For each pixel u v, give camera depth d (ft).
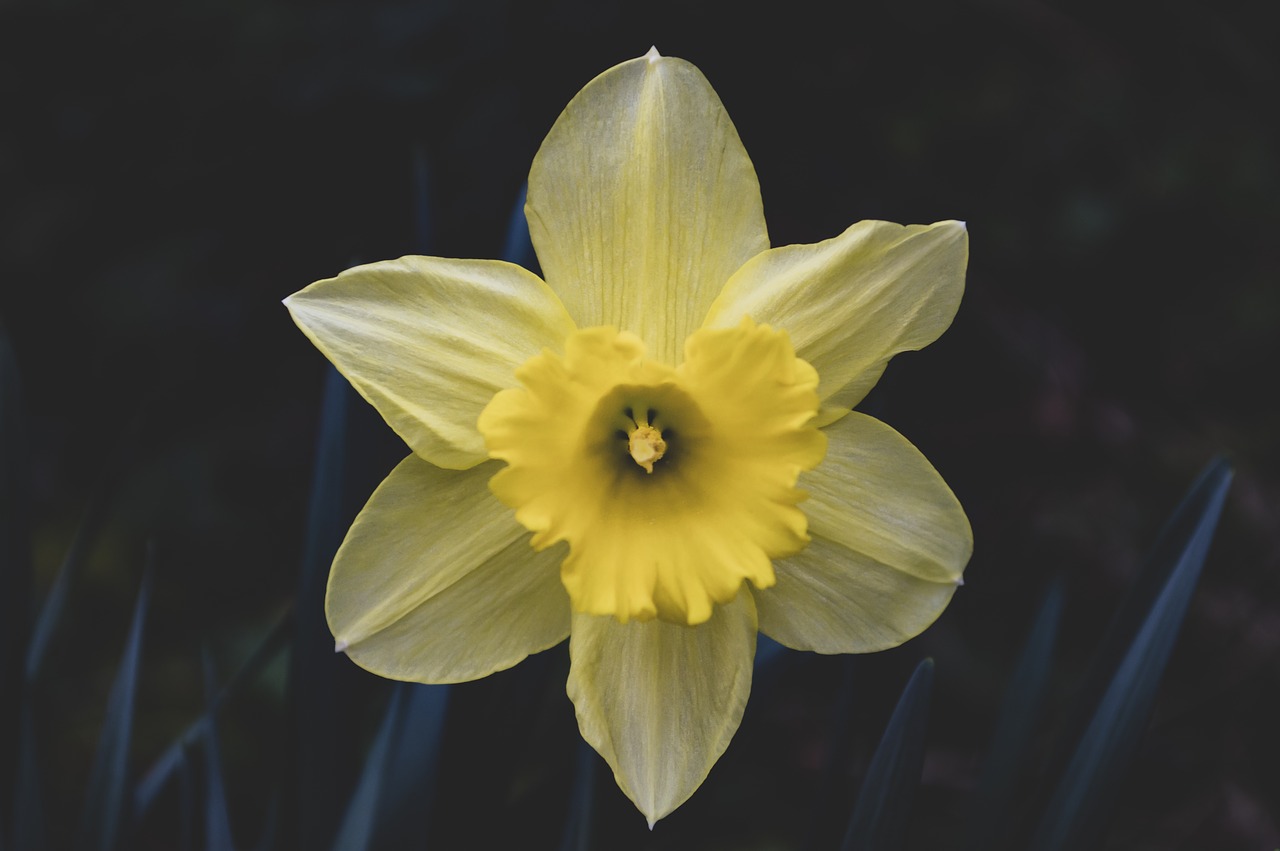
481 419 1.17
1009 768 1.31
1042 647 1.33
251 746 2.11
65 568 1.42
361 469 1.27
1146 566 1.29
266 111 2.24
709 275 1.21
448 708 1.27
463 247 2.11
